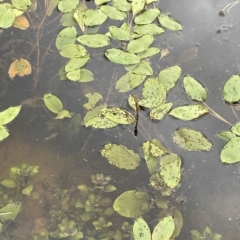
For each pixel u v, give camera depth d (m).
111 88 0.92
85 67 0.95
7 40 0.99
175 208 0.80
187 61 0.96
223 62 0.96
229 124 0.88
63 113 0.89
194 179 0.82
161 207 0.80
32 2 1.03
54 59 0.96
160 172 0.82
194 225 0.78
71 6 1.03
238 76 0.91
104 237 0.77
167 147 0.85
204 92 0.90
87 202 0.80
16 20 1.01
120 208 0.79
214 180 0.82
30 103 0.91
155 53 0.95
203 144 0.85
